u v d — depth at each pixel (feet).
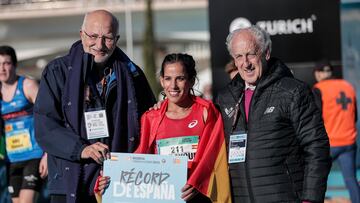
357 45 31.14
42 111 14.29
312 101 13.00
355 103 26.73
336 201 28.12
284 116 12.93
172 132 13.65
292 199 12.87
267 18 27.76
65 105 14.14
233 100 13.53
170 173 13.25
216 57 27.61
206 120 13.55
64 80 14.33
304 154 13.09
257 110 13.07
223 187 13.28
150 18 83.41
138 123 14.28
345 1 31.32
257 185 12.94
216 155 13.38
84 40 14.16
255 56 13.08
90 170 14.07
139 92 14.96
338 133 26.09
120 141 14.20
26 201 21.59
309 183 12.75
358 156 31.09
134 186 13.42
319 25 27.63
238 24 27.58
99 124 14.19
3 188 25.03
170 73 13.47
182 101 13.76
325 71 26.68
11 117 21.71
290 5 27.66
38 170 21.68
